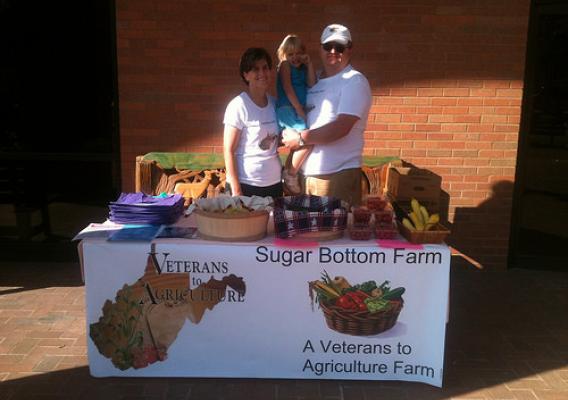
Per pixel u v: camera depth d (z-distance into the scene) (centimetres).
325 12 515
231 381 336
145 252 316
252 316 323
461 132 535
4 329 404
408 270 315
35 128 541
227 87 526
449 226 551
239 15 515
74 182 549
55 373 345
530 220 560
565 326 428
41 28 522
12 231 557
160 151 536
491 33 519
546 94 535
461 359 373
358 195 380
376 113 532
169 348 329
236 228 315
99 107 535
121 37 518
